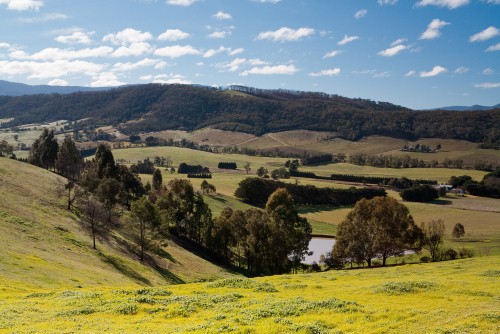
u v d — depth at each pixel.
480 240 136.75
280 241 103.44
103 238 93.81
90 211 90.62
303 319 26.77
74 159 154.38
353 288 41.16
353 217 106.00
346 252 99.12
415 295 35.31
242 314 28.30
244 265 125.50
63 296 37.56
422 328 24.03
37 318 28.81
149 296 35.50
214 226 118.56
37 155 164.50
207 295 35.88
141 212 92.75
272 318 27.00
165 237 99.56
